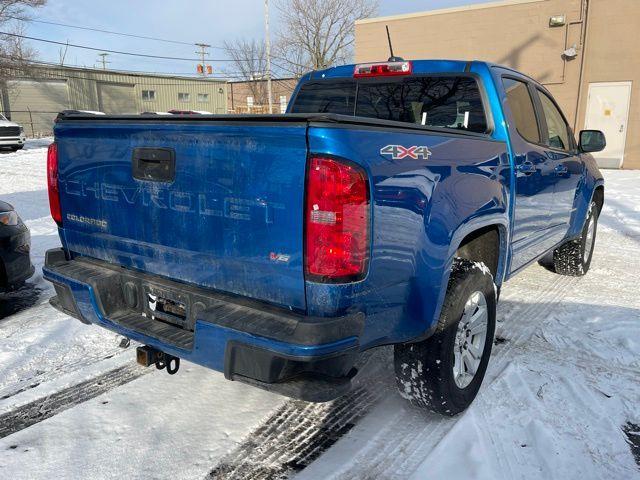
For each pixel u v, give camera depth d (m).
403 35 19.86
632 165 16.53
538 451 2.73
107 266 2.97
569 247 5.73
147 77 42.94
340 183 2.07
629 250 7.21
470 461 2.61
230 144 2.25
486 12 18.19
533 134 4.14
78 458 2.69
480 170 3.05
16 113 36.41
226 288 2.41
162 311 2.71
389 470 2.59
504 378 3.46
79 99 39.25
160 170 2.52
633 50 15.98
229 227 2.32
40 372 3.59
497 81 3.69
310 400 2.11
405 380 2.90
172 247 2.56
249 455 2.72
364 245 2.18
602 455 2.73
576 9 16.59
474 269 2.96
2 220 4.57
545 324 4.42
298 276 2.16
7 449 2.76
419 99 3.93
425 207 2.49
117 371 3.61
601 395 3.29
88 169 2.88
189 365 3.70
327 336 2.08
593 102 16.83
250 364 2.17
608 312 4.70
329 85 4.31
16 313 4.70
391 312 2.43
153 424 2.99
